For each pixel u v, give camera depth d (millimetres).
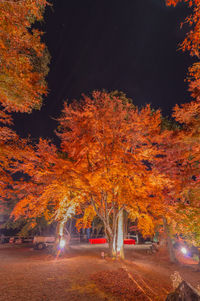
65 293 7285
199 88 7734
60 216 15133
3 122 7215
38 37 5668
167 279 10750
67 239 19734
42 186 11703
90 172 11352
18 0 4734
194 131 7672
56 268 10898
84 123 12219
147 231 14492
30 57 6000
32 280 8555
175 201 13305
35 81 6008
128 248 24141
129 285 8664
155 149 12086
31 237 27328
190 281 10922
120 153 11805
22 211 13227
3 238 24703
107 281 8914
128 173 11117
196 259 18203
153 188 11750
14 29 5000
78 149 12391
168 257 17656
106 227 13758
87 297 7035
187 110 7578
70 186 11773
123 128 12414
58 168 10672
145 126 12289
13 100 6082
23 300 6449
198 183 9852
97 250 19438
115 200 13430
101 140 12422
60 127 13719
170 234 16922
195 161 10930
